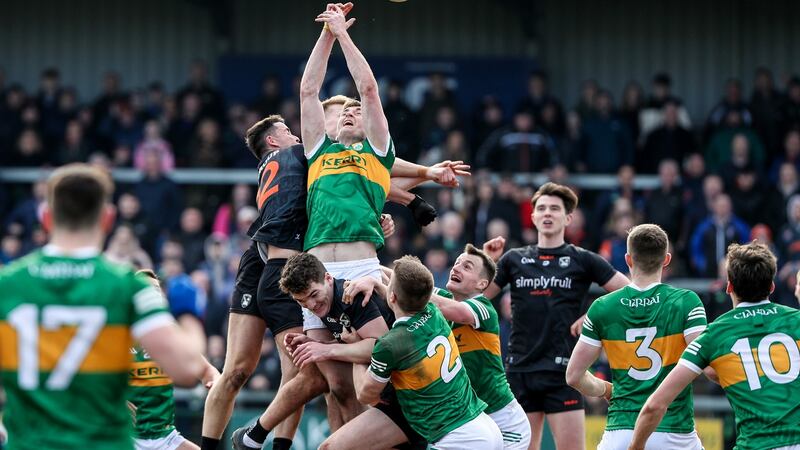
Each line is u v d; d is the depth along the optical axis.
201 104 59.66
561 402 29.27
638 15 68.88
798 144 57.66
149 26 69.06
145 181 53.41
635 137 59.53
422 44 68.50
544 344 29.34
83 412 16.31
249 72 67.50
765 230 49.38
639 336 24.42
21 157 58.19
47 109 60.81
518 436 26.20
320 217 24.09
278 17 68.81
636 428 22.89
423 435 23.98
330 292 23.41
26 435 16.27
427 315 24.00
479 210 50.31
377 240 24.19
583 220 51.50
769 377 22.11
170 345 16.44
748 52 68.62
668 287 24.70
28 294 16.39
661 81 61.19
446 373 23.88
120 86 68.38
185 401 44.19
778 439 21.77
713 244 49.38
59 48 69.06
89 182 16.70
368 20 68.38
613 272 29.48
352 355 23.55
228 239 50.62
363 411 25.41
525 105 58.94
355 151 24.42
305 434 41.41
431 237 49.44
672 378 22.50
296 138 26.72
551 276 29.55
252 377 44.47
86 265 16.55
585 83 68.44
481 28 68.62
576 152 56.59
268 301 24.97
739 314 22.59
